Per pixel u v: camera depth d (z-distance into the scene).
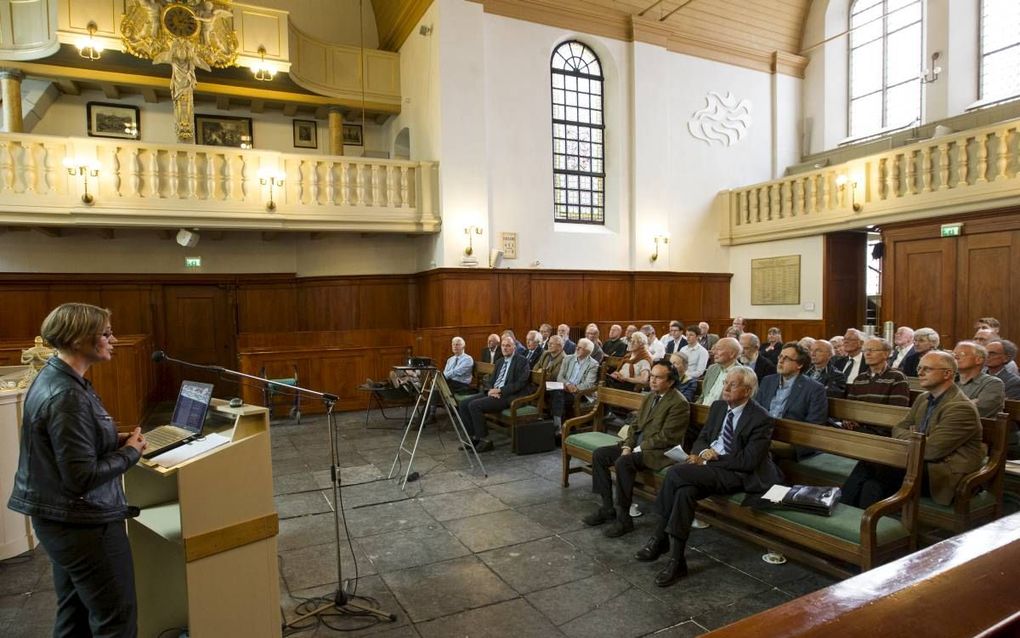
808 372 5.24
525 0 10.36
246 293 10.86
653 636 2.70
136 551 2.60
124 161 8.27
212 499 2.22
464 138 9.84
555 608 2.96
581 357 6.82
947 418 3.10
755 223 11.77
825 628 0.65
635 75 11.30
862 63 12.23
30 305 9.63
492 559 3.54
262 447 2.37
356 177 9.59
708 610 2.92
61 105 9.84
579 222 11.36
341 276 11.12
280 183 9.04
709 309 12.30
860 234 11.03
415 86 10.62
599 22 11.06
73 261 9.84
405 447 6.39
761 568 3.37
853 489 3.41
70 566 1.94
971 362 3.93
